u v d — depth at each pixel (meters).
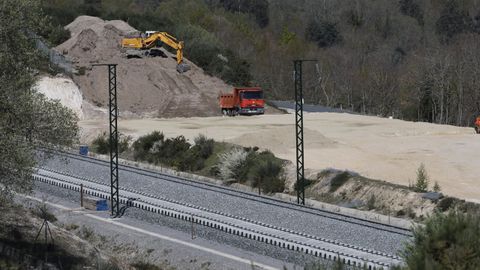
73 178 81.12
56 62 143.75
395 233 54.94
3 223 55.78
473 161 93.19
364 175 84.38
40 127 44.94
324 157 95.19
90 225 65.25
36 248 52.34
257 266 52.50
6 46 43.81
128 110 143.00
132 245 60.06
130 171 83.31
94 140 111.19
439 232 29.06
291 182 81.00
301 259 52.31
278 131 105.00
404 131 122.06
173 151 98.06
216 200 69.31
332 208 71.19
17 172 43.47
